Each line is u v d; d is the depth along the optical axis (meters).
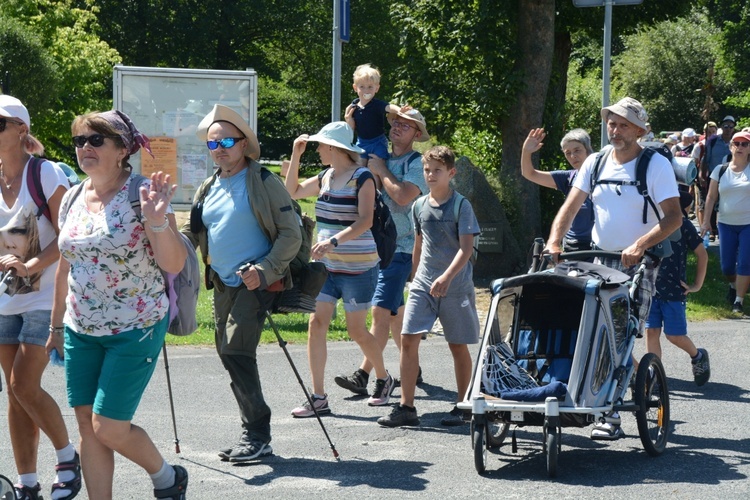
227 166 6.77
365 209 7.93
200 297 14.57
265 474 6.56
